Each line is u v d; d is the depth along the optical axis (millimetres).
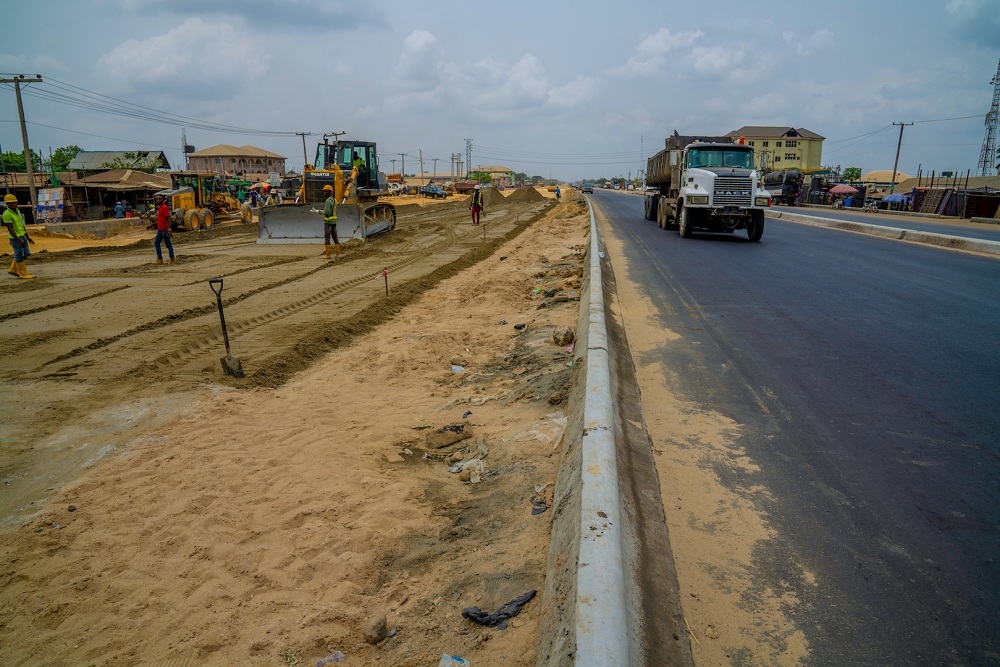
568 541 3299
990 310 8758
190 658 3311
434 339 9391
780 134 126938
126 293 13578
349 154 27844
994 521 3633
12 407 6887
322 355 9094
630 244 17859
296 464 5441
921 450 4516
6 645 3430
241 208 36688
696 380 6086
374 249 21500
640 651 2529
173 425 6355
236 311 11641
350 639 3352
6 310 11953
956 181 43812
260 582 3914
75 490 5027
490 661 2906
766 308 9125
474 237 26125
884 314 8602
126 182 55094
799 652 2664
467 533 4215
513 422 5984
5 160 73000
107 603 3754
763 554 3352
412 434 6094
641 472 4152
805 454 4492
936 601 2975
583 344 7039
